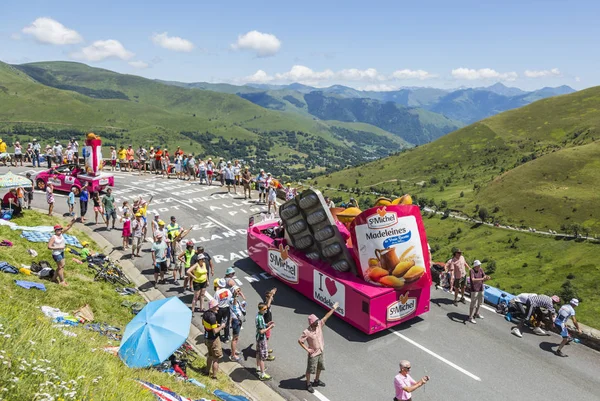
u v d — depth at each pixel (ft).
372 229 39.47
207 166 113.70
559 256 455.63
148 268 57.57
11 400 16.84
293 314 45.85
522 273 441.68
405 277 40.29
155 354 29.27
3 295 33.09
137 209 65.46
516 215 606.96
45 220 68.69
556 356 38.19
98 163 90.33
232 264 59.93
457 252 47.75
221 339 40.04
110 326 38.70
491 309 47.11
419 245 40.34
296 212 46.06
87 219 76.59
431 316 45.39
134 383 24.22
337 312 43.57
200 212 85.51
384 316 40.34
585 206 568.82
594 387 33.99
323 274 44.93
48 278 45.19
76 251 57.16
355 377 35.45
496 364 36.94
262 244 55.57
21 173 108.17
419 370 36.19
